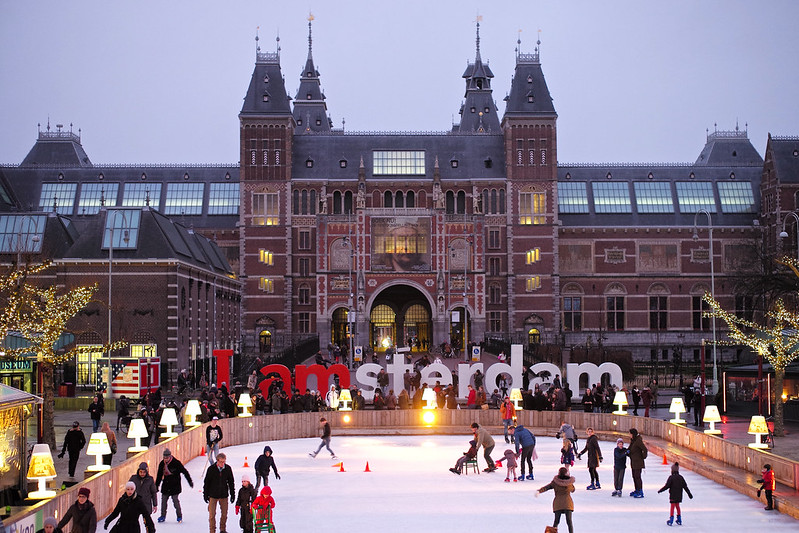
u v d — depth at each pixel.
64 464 34.28
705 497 29.70
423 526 25.67
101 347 40.72
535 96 109.62
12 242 69.19
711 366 84.31
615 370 56.09
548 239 108.56
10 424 27.66
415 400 52.28
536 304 108.31
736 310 112.56
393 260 99.94
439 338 99.50
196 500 29.55
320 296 99.81
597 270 112.88
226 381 59.00
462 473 35.03
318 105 154.38
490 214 109.44
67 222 75.56
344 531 25.08
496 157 111.44
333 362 83.06
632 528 25.45
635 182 117.12
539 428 47.53
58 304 39.94
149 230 67.50
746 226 113.31
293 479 33.41
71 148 123.88
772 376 49.25
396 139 112.50
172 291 66.38
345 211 108.94
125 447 38.50
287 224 107.44
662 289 113.19
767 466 27.81
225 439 42.34
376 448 42.50
